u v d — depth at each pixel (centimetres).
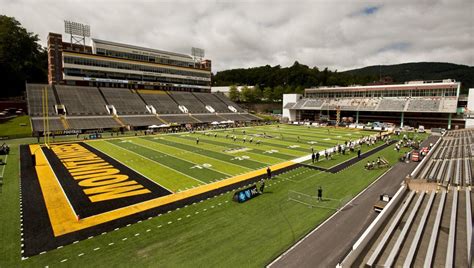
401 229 1291
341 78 15462
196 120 7362
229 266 1137
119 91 7619
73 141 4516
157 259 1194
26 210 1714
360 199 1930
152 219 1598
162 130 6034
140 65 8231
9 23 7438
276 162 3084
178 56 9400
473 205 1503
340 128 7038
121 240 1359
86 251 1259
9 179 2353
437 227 1271
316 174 2598
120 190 2098
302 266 1130
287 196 1989
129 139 4784
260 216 1642
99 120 6034
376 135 5422
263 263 1155
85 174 2527
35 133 4931
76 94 6700
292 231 1447
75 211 1705
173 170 2692
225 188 2158
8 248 1276
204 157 3303
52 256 1216
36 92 6212
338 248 1270
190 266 1139
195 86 9744
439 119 6906
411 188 1895
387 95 7838
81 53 7131
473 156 2770
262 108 11769
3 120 5644
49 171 2622
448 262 969
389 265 989
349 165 2962
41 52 9012
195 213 1686
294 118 9675
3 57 7212
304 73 15538
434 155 3191
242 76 16950
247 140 4709
